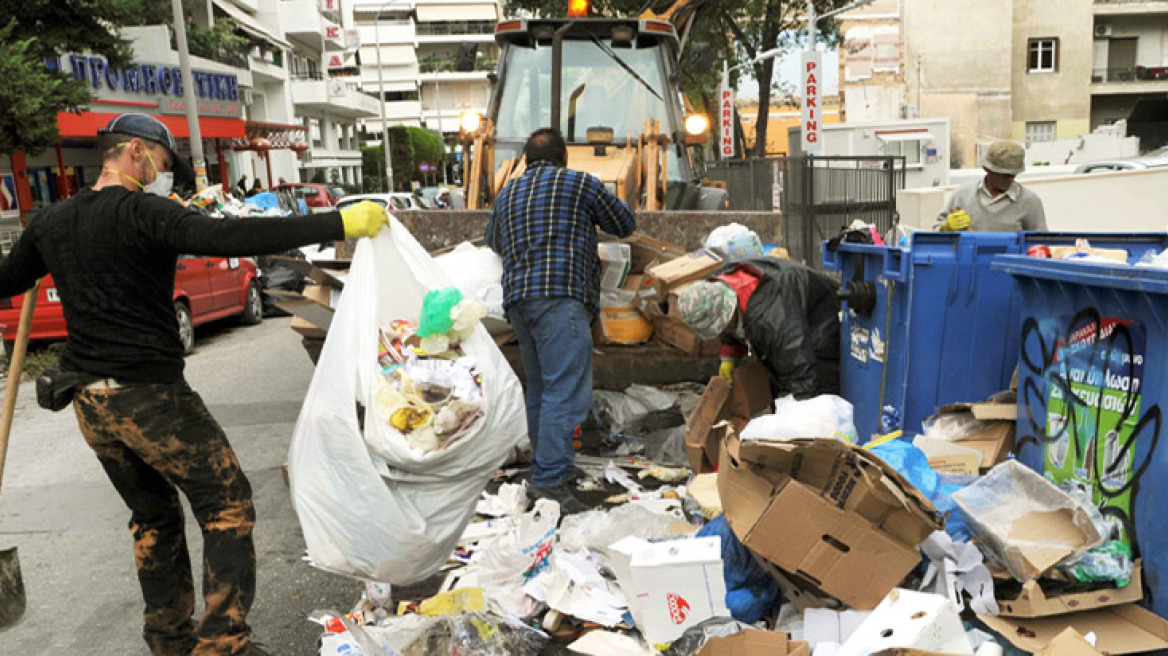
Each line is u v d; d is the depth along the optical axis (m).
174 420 2.91
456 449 3.20
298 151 45.84
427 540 3.22
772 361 4.49
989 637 2.79
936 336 3.98
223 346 11.17
